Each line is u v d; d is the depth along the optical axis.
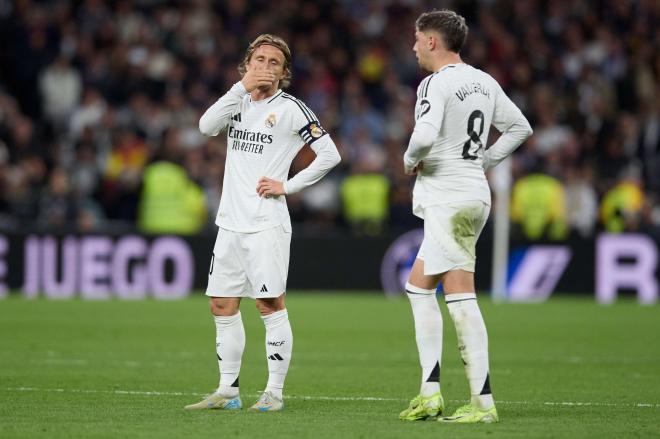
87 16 89.44
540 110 85.00
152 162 73.75
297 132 26.38
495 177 66.06
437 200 24.80
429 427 23.58
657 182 80.19
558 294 66.81
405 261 67.19
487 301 65.25
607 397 29.41
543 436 22.48
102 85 84.25
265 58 26.06
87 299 63.72
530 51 92.38
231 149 26.61
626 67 91.75
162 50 87.31
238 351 26.56
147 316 53.84
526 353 40.97
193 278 66.44
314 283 68.00
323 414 25.66
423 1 96.00
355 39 92.94
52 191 69.69
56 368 34.69
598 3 96.06
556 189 73.31
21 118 80.50
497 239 65.94
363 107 84.81
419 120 24.39
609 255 66.44
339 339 45.25
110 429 22.97
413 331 48.44
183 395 28.75
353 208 74.31
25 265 65.62
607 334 47.94
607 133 84.50
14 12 88.12
